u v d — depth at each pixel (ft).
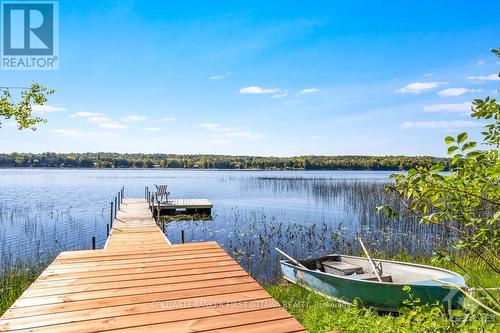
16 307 10.44
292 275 24.97
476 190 7.00
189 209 67.97
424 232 45.88
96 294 11.57
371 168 428.97
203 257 16.56
